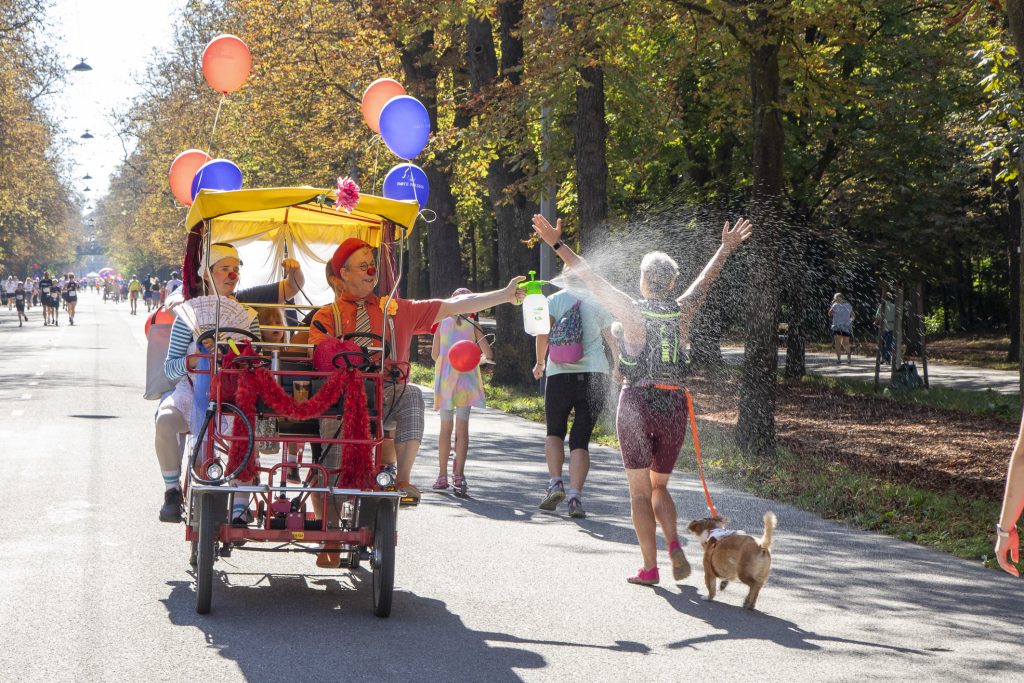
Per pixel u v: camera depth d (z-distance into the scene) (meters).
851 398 22.67
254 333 6.53
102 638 5.64
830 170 27.72
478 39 22.73
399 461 6.59
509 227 23.58
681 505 10.07
